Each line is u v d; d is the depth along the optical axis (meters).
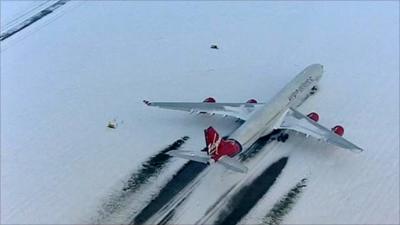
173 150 136.12
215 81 163.25
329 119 148.50
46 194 126.62
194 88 160.38
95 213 120.94
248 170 130.88
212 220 118.56
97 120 148.88
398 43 180.12
